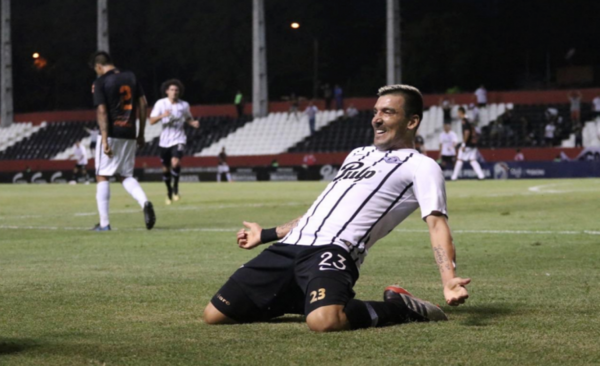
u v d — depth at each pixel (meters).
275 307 5.55
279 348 4.70
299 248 5.50
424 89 70.75
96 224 15.11
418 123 5.83
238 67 73.75
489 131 52.56
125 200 25.11
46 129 65.75
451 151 40.25
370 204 5.59
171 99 22.80
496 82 72.62
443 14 69.31
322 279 5.25
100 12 56.00
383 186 5.62
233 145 58.50
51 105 80.00
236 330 5.32
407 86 5.82
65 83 78.69
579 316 5.73
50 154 63.53
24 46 78.00
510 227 13.96
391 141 5.79
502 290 7.05
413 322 5.47
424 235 12.68
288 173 51.22
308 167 50.62
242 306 5.51
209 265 9.30
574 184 31.75
